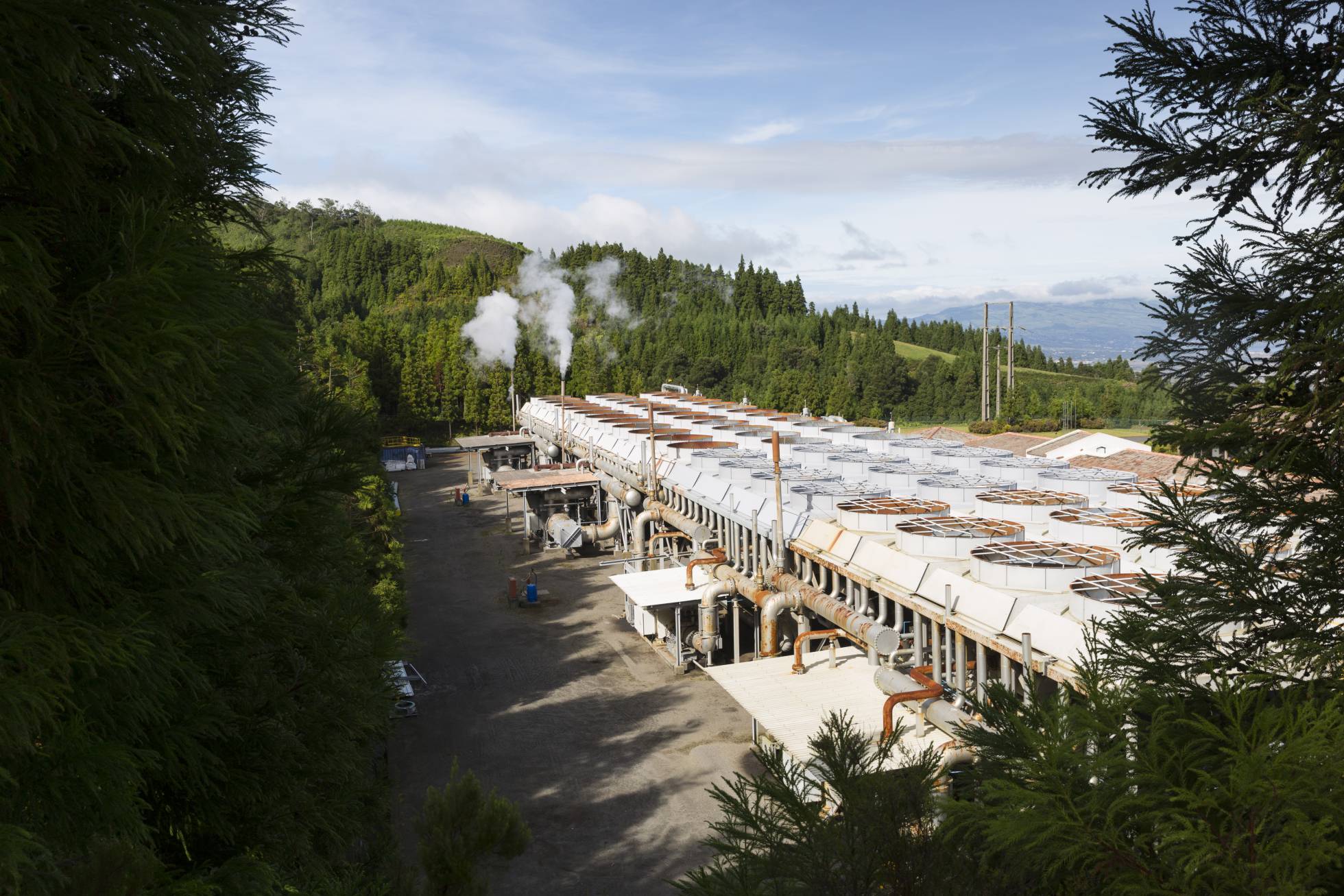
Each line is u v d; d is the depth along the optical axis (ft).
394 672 31.83
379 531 111.55
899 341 586.86
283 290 23.88
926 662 70.74
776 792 16.97
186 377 14.40
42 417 13.52
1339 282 16.12
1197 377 18.78
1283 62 17.43
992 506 89.45
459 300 549.95
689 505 127.95
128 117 17.69
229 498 18.01
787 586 88.02
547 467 192.44
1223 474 18.26
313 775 24.81
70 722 13.46
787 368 406.41
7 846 10.87
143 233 14.39
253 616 23.73
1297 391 17.71
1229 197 18.97
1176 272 18.75
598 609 123.95
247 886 18.20
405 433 301.22
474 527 180.04
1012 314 314.76
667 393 280.92
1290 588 18.02
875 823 15.64
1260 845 10.89
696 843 63.62
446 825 35.29
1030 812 12.69
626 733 83.56
